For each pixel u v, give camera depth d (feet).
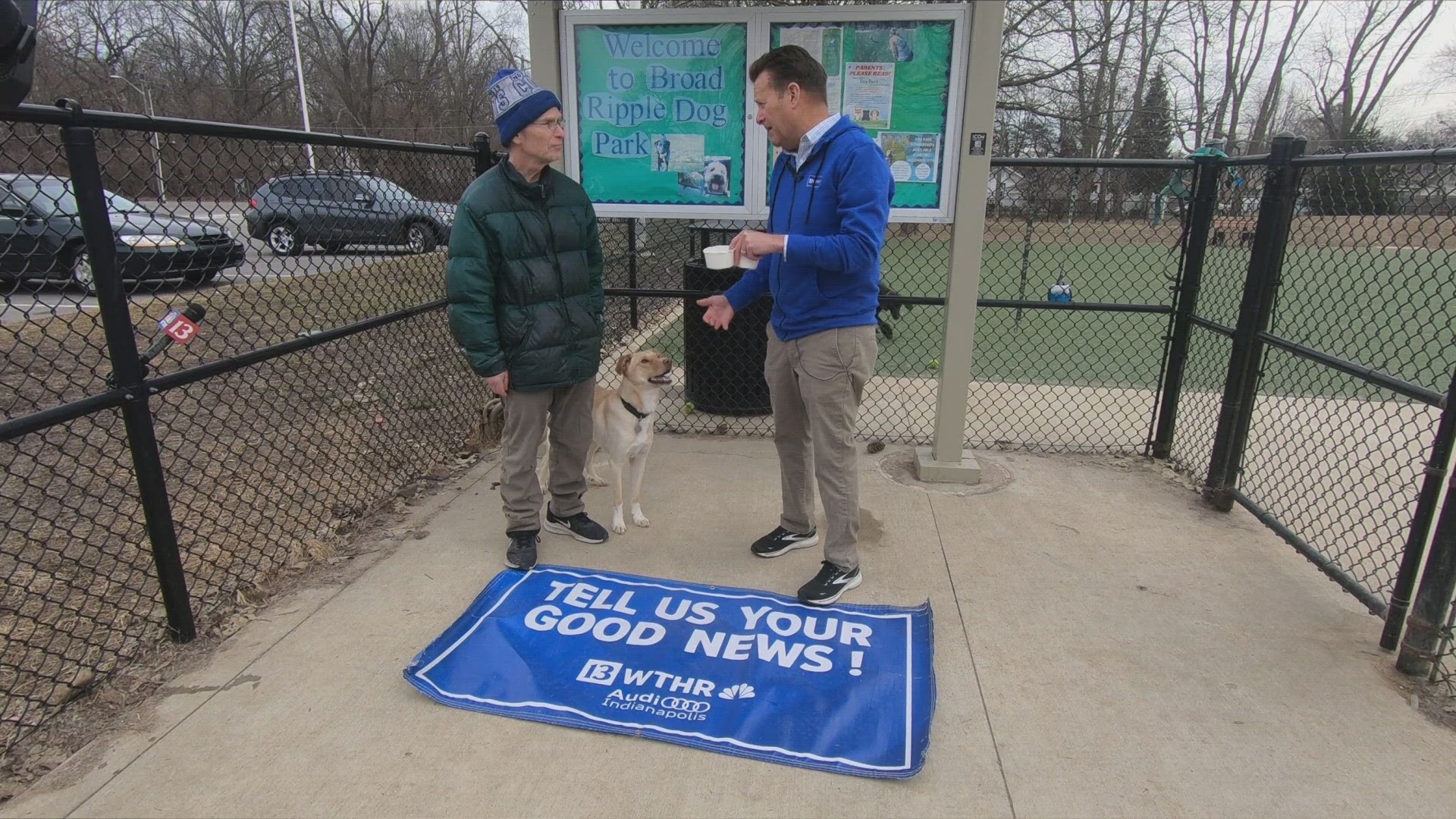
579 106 12.99
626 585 9.70
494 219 8.92
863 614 9.07
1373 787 6.56
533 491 10.14
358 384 16.69
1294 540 10.09
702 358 16.26
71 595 9.29
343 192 13.64
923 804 6.37
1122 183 18.38
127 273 9.86
